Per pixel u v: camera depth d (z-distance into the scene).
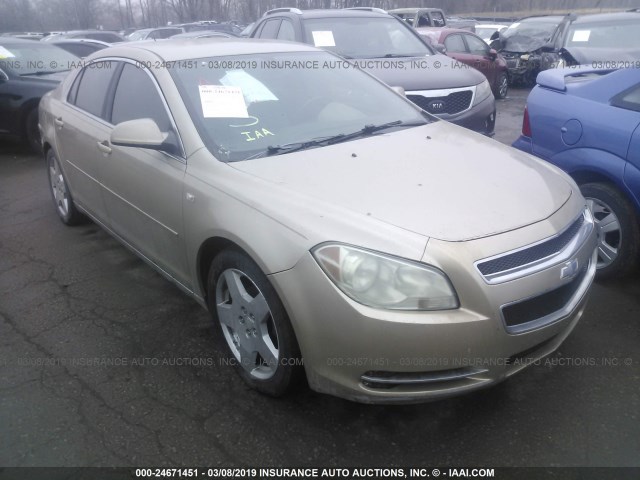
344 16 7.22
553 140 3.94
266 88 3.38
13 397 2.77
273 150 2.96
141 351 3.12
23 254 4.41
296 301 2.29
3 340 3.25
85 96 4.23
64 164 4.48
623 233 3.55
